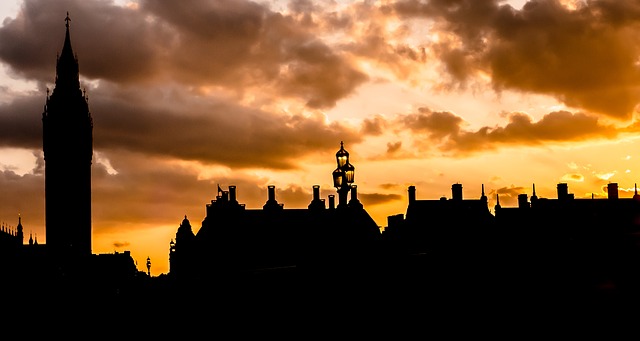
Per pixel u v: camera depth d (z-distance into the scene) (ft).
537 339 143.74
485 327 145.28
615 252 151.23
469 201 303.48
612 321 142.31
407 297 146.51
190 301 193.26
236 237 333.62
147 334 208.95
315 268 149.69
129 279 414.00
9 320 234.58
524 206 301.63
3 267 335.26
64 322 233.35
